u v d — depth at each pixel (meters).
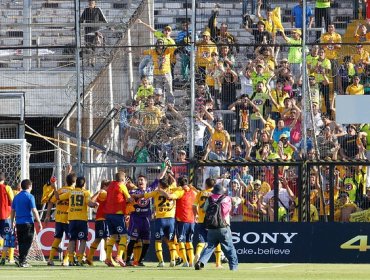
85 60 90.19
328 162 79.62
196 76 87.25
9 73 98.25
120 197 74.12
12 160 86.69
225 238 67.19
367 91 88.69
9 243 75.81
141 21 91.25
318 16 95.88
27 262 75.88
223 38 90.88
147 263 79.81
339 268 73.00
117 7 101.94
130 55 87.94
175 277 59.19
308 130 84.19
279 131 85.50
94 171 86.06
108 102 87.25
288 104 85.50
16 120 89.81
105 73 87.75
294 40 91.62
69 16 101.38
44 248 83.75
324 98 87.88
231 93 86.31
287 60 88.62
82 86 85.19
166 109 85.31
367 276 62.09
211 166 80.44
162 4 103.94
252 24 96.12
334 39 92.12
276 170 80.25
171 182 73.88
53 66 101.31
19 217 71.75
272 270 69.12
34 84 96.06
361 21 95.38
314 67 88.25
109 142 85.44
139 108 85.12
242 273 64.50
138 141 85.00
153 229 81.62
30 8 100.38
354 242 80.69
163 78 87.25
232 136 85.62
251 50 94.50
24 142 81.75
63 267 72.38
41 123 97.62
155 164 79.50
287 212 81.75
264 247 81.06
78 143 80.19
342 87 88.38
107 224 74.50
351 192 81.69
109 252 74.31
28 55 99.81
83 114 86.31
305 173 80.06
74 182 75.62
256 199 81.44
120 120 85.38
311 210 81.44
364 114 80.88
